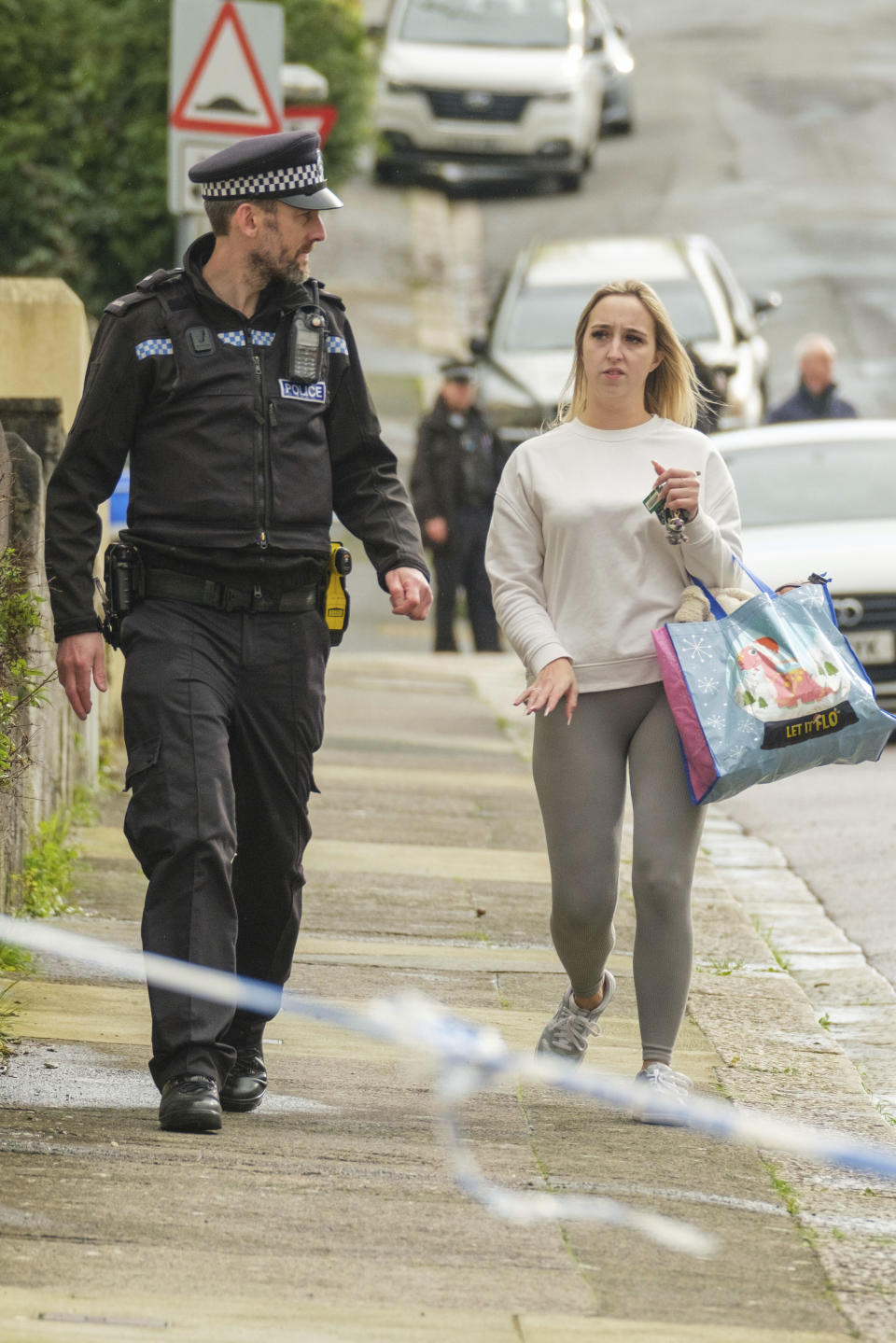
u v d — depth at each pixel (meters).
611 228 108.69
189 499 17.05
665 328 18.77
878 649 42.50
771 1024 21.91
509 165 109.44
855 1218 15.52
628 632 18.17
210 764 16.69
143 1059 18.73
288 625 17.31
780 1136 17.11
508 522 18.64
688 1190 15.88
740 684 17.56
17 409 28.73
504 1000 22.00
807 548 43.97
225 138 34.19
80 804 29.56
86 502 17.28
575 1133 17.38
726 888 29.17
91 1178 15.09
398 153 109.50
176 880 16.50
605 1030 21.11
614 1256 14.21
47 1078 17.91
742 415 63.34
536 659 17.89
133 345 17.06
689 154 122.00
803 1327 13.12
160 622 17.06
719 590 18.27
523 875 28.77
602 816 18.19
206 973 16.42
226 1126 16.91
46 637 24.23
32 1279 13.08
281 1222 14.45
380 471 18.08
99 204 57.31
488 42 109.62
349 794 34.19
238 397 17.09
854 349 92.62
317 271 102.69
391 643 60.47
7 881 22.19
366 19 134.50
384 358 92.44
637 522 18.20
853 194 115.88
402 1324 12.74
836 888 29.77
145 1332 12.37
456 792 35.00
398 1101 18.19
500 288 72.31
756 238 107.75
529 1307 13.15
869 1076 21.02
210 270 17.38
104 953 21.56
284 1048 19.80
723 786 17.44
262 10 34.09
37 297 30.19
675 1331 12.89
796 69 142.12
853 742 17.67
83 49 56.94
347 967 23.00
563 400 19.62
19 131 56.31
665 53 147.62
